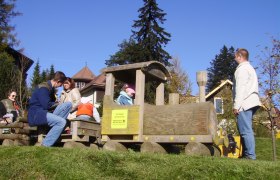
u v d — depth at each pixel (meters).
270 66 10.01
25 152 4.27
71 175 3.69
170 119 5.25
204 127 4.99
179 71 23.14
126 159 3.94
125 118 5.55
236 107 4.75
